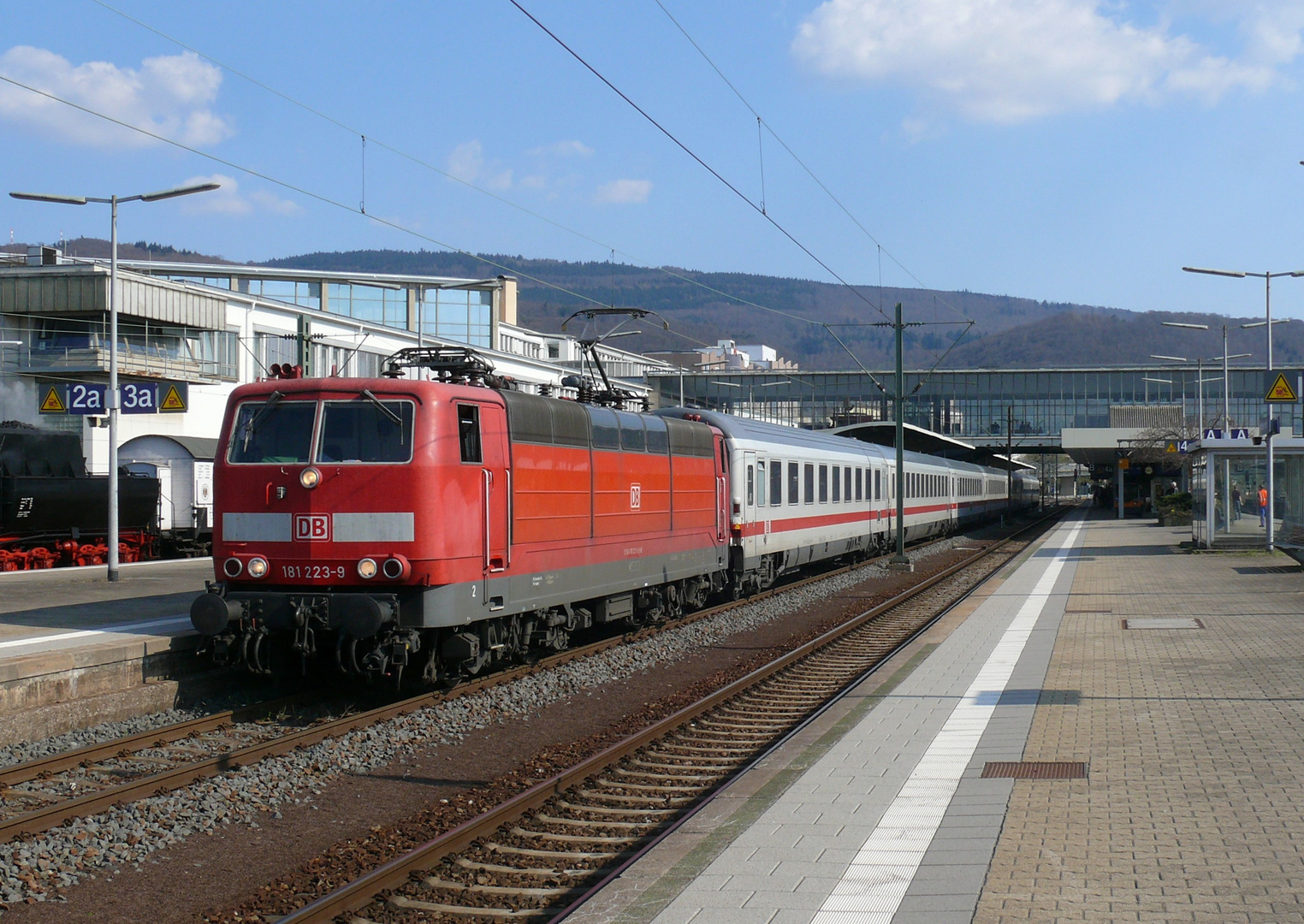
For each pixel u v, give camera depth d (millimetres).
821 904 5984
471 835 7996
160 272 70812
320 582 12125
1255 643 15531
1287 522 32844
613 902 6102
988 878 6316
